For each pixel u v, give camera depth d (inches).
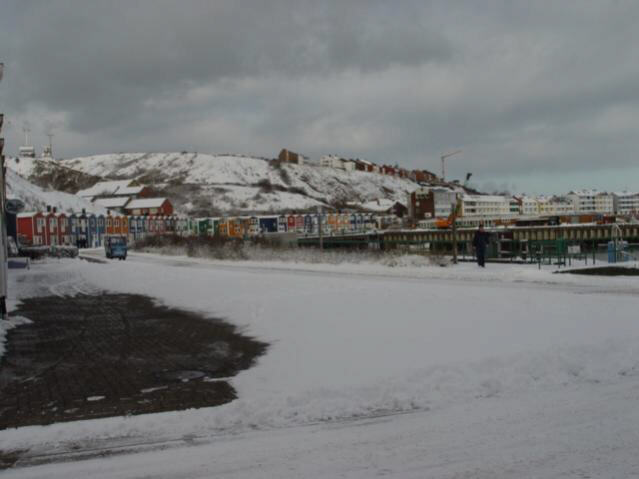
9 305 777.6
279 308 612.7
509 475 201.5
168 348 474.0
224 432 256.1
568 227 2252.7
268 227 4872.0
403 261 1236.5
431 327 461.1
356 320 513.3
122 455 231.8
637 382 309.3
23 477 212.8
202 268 1357.0
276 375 361.4
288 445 237.8
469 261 1299.2
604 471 201.8
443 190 5590.6
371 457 222.1
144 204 5201.8
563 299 570.9
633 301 554.9
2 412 301.0
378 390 303.0
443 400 290.7
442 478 200.8
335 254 1433.3
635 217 4379.9
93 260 2031.3
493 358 346.0
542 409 271.9
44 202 4466.0
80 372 391.9
